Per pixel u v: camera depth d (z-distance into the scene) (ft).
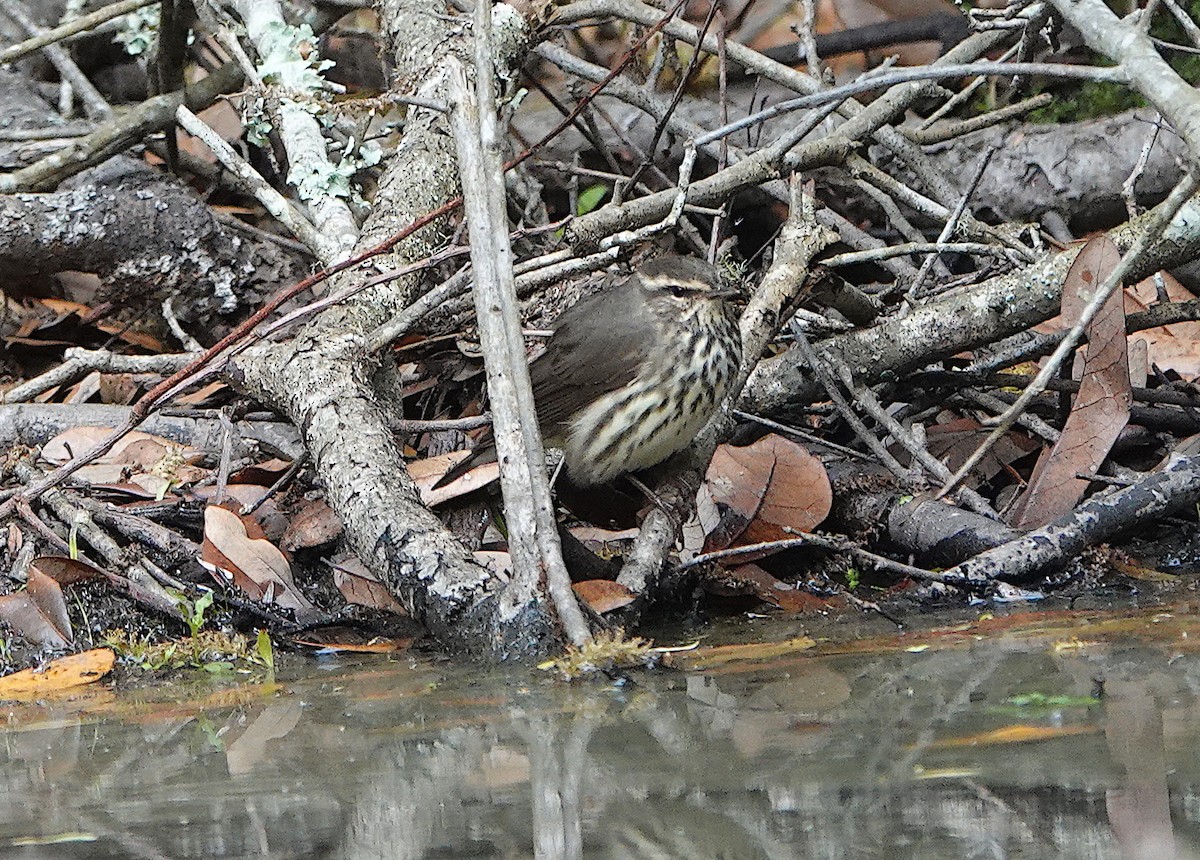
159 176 43.21
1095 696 21.63
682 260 31.96
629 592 27.22
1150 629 26.05
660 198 36.09
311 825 17.35
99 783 19.76
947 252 38.17
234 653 28.09
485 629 26.07
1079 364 33.94
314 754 20.79
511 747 20.54
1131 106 44.78
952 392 36.47
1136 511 30.81
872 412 33.76
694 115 47.44
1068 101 45.73
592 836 16.49
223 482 32.22
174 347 43.86
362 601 30.25
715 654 25.91
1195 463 31.50
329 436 29.35
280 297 28.81
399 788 18.78
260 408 35.78
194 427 36.42
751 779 18.42
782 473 32.55
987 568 29.94
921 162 41.22
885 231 45.16
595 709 22.49
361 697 24.32
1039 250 36.63
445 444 35.88
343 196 39.06
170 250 42.01
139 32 46.21
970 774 18.12
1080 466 32.14
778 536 31.63
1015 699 21.71
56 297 44.57
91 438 35.68
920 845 15.72
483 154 25.52
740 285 38.04
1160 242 31.99
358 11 51.60
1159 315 34.53
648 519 29.84
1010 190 43.70
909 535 31.94
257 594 30.09
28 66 52.01
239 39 43.52
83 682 26.99
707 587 30.25
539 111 49.34
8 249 41.14
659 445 31.65
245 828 17.35
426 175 37.50
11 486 34.12
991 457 35.12
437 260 28.96
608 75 35.78
